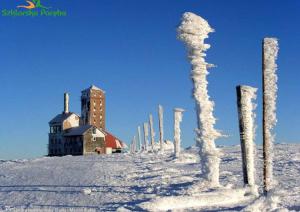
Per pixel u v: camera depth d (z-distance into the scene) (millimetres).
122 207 12719
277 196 11992
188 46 15594
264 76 12859
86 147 86562
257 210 11414
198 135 15312
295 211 11398
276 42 12852
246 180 14508
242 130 14594
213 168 15086
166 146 69125
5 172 27281
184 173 21828
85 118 104812
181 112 34125
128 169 25312
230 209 11984
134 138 68375
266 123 12875
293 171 22219
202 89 15398
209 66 15547
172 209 12422
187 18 15555
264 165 12859
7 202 15078
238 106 14695
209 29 15734
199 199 12891
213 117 15352
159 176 20406
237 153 38594
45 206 13750
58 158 44312
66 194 16219
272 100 12828
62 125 90938
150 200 12844
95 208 13086
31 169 28562
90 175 22531
